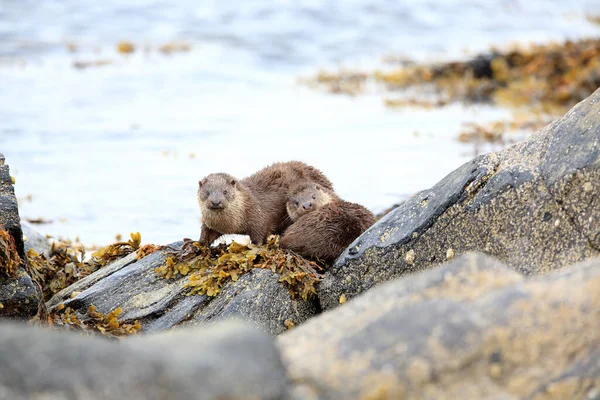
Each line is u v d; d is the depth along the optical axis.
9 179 18.70
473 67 58.72
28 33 73.12
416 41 73.81
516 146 17.62
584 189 15.59
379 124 46.06
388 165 36.72
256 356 9.63
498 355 10.23
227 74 60.91
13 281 16.72
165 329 18.34
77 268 22.25
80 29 75.75
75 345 9.12
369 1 88.38
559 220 15.90
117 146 40.53
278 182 23.48
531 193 16.48
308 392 9.76
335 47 70.94
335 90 56.09
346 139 42.31
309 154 39.00
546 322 10.48
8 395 8.66
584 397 10.13
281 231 23.17
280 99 53.25
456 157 38.38
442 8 88.56
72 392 8.77
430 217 17.95
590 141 15.89
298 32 75.69
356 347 10.31
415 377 9.97
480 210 17.22
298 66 64.56
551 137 16.86
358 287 18.77
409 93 55.72
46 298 21.42
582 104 16.83
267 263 19.14
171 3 86.19
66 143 40.94
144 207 30.59
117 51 67.94
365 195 31.66
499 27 81.62
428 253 17.95
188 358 9.21
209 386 8.99
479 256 11.71
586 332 10.44
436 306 10.65
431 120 47.25
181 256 19.91
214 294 18.80
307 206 21.50
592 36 76.50
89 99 51.81
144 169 36.19
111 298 19.27
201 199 21.09
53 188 33.12
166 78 58.88
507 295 10.77
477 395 10.01
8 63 62.41
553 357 10.31
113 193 32.47
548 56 57.59
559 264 15.67
